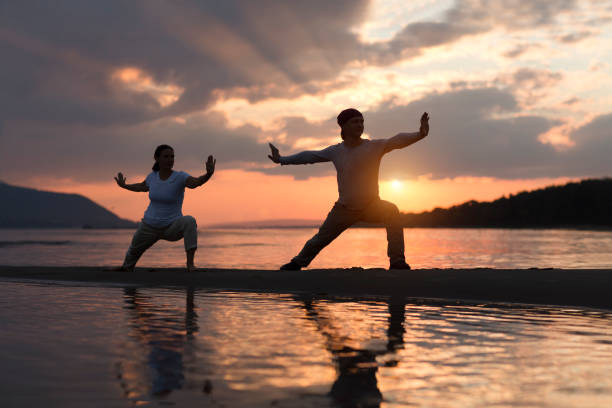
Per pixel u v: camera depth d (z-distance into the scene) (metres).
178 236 7.66
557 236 55.66
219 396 1.94
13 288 5.76
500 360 2.54
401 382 2.15
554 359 2.57
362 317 3.85
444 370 2.35
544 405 1.88
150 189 7.63
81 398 1.90
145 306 4.35
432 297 5.12
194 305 4.45
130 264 7.75
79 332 3.17
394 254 7.56
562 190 170.25
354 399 1.92
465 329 3.38
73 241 50.56
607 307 4.42
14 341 2.90
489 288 5.34
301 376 2.23
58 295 5.08
